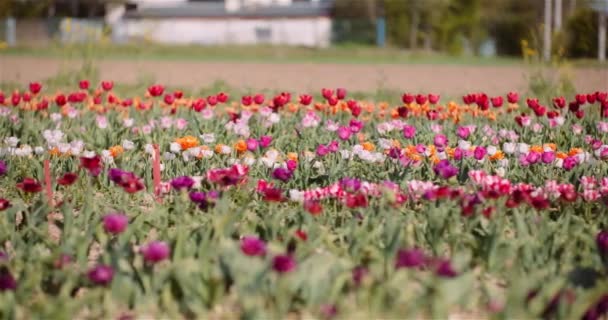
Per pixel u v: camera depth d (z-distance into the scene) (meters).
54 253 4.75
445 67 30.02
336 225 5.91
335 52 44.41
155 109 10.09
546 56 15.66
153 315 4.37
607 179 6.07
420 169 7.07
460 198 5.56
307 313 4.27
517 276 4.76
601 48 35.09
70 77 16.30
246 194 6.18
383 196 5.62
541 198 5.23
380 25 53.41
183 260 4.50
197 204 5.60
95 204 6.45
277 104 9.39
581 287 4.48
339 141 8.35
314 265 4.39
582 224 5.52
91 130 9.03
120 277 4.37
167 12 62.41
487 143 8.44
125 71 24.58
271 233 5.23
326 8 60.72
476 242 5.17
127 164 7.15
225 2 67.50
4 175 7.17
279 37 60.25
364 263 4.91
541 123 9.53
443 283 4.03
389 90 17.70
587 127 9.54
